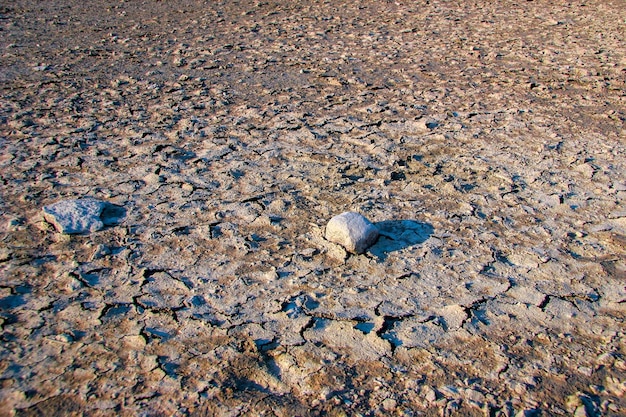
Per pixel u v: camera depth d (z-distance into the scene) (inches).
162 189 154.9
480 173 166.6
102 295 111.3
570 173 166.6
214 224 137.7
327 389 89.7
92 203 140.3
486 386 90.7
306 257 124.5
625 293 114.2
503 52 308.5
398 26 378.3
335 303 110.0
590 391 89.9
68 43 322.3
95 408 85.3
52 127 196.7
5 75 256.7
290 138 191.0
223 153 178.5
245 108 219.0
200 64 282.4
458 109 219.6
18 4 445.7
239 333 102.0
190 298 110.8
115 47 315.9
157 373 92.3
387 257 125.1
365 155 177.8
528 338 101.7
